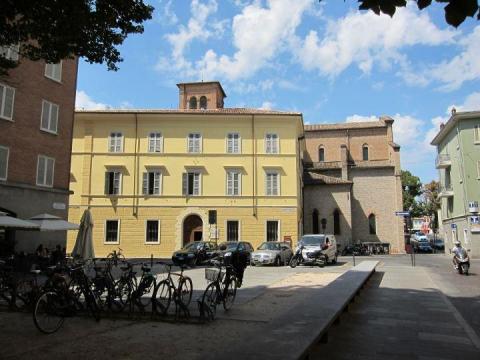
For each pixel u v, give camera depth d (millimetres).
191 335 8289
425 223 85438
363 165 54625
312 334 6898
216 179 39312
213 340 7902
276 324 7660
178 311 9602
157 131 39969
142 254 38344
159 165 39344
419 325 9617
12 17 9211
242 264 12383
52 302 8617
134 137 39875
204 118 39938
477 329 9234
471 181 41312
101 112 39438
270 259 28531
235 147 39781
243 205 38906
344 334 8758
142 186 39219
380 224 52719
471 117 41969
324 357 7121
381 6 4629
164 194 39094
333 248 30656
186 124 40062
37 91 26141
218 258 11297
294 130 39812
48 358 6785
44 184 26234
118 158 39594
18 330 8742
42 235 25516
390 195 53031
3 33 9727
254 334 6930
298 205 40031
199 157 39625
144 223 38688
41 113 26328
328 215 50469
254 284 16891
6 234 23703
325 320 7996
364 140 60312
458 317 10539
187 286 10242
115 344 7633
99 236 38531
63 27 9578
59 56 10461
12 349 7309
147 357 6836
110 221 38844
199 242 29875
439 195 48406
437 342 8117
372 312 11203
